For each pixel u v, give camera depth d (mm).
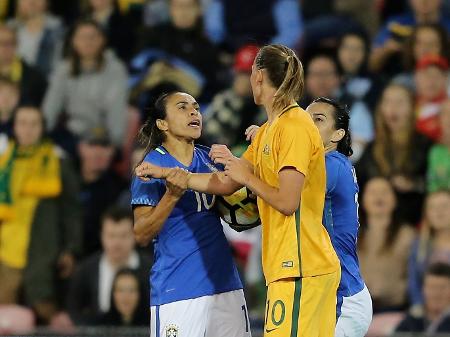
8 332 30984
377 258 34125
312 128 21219
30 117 36688
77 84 40125
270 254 21375
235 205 22828
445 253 33531
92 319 33969
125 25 43500
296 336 20922
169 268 22688
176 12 41219
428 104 37500
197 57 41062
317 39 42250
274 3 43188
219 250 22875
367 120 38031
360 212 34594
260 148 21516
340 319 22609
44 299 36000
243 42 43156
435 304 32031
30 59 43250
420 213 35594
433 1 41656
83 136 39625
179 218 22719
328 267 21172
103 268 34344
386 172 35875
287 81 21328
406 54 39500
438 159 35688
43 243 36344
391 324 32750
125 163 39094
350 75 39000
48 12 44906
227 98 38469
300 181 20672
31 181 36594
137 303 32812
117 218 34156
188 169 22906
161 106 22922
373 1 43688
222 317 22734
